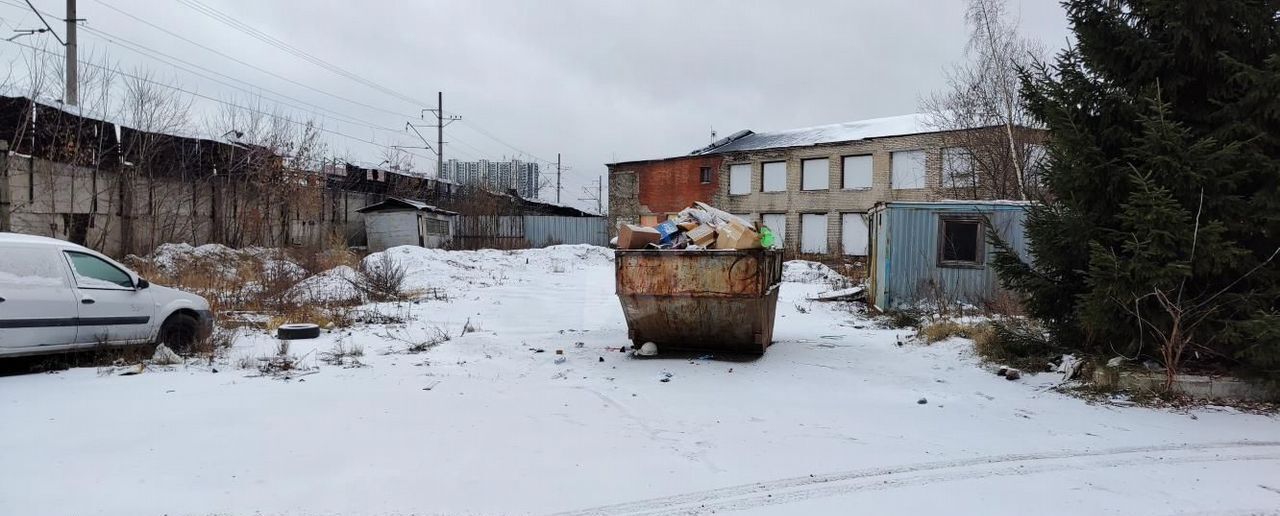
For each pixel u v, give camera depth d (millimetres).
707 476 4465
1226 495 4184
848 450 5020
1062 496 4160
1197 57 6539
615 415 5949
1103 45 7023
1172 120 6816
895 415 6016
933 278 13820
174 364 7988
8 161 17016
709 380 7453
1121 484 4363
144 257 19438
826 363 8430
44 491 4027
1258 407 6172
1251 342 6051
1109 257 6266
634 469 4582
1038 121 7785
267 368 7820
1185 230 5984
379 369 7988
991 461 4793
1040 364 7699
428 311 13914
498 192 41531
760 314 8617
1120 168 6590
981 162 22109
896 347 9602
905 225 13977
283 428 5383
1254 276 6336
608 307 14711
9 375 7312
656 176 44469
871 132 37250
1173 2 6500
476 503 3994
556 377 7598
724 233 8703
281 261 18047
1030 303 7777
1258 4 6340
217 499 3969
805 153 37969
